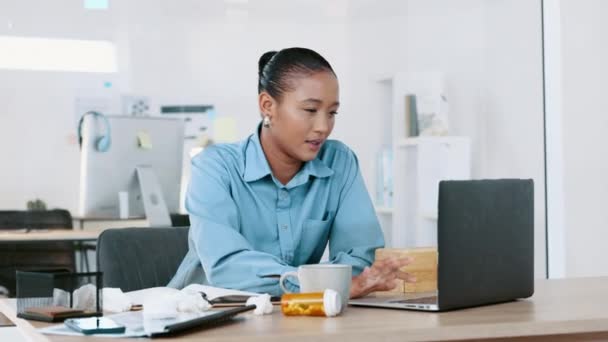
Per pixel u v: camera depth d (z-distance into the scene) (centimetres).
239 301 157
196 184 192
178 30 379
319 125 187
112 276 210
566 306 159
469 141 439
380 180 434
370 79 430
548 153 414
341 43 423
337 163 206
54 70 357
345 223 202
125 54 369
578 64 409
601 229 407
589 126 408
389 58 433
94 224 354
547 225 417
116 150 359
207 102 382
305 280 152
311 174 198
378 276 164
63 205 352
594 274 406
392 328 129
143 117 365
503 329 134
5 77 350
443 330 130
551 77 413
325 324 133
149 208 363
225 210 188
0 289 338
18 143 349
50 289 143
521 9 428
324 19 418
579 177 408
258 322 136
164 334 121
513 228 165
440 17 441
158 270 216
